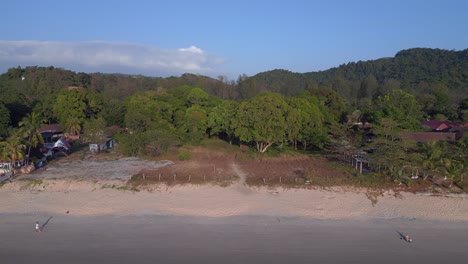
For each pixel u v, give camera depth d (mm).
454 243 30156
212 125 67875
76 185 43062
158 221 34031
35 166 50719
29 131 49969
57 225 32844
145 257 26828
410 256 27734
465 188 42219
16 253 27359
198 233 31406
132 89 136125
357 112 86812
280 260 26625
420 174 46219
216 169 50438
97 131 63625
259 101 60344
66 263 25844
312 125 63438
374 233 32062
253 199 39781
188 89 87438
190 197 40188
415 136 61594
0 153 45594
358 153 53688
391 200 39500
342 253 27984
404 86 143500
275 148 65875
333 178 44844
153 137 58594
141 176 45625
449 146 49469
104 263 25859
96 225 32938
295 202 39031
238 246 28891
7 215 35094
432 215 36281
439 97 99500
